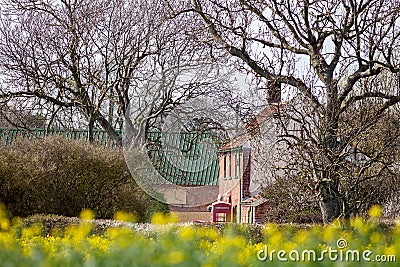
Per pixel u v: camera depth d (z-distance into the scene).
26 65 18.61
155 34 18.44
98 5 18.78
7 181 12.71
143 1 18.84
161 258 3.74
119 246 4.62
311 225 9.73
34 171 12.77
